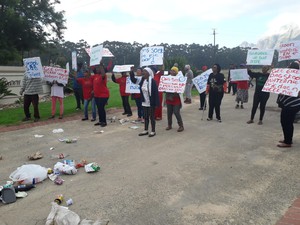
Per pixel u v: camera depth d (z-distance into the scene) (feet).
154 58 33.94
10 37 87.20
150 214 13.75
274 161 20.08
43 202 15.06
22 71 52.03
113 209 14.23
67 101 50.85
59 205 14.47
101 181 17.34
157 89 26.48
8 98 49.37
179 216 13.56
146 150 22.79
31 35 92.43
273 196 15.21
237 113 38.52
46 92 57.31
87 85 33.60
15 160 21.30
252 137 26.11
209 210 14.02
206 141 24.98
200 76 34.06
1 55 79.10
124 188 16.35
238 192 15.72
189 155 21.45
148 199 15.11
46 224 12.74
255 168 18.90
